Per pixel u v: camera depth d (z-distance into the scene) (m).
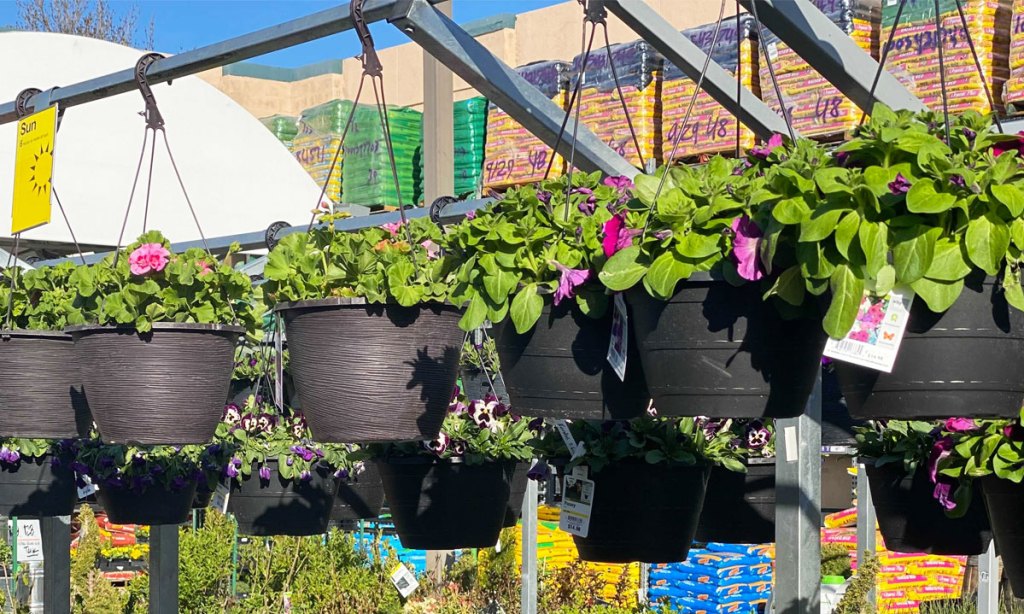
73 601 7.20
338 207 5.69
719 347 2.01
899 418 1.88
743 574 7.53
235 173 7.52
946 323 1.82
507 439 3.42
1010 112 4.17
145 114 3.19
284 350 4.41
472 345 4.81
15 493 4.25
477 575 7.55
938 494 2.97
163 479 4.08
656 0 7.87
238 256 6.80
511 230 2.28
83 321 3.02
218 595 7.78
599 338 2.28
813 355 2.04
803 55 2.69
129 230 7.00
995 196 1.70
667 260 1.99
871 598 5.61
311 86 10.88
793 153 2.00
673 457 3.05
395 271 2.61
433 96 5.96
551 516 8.39
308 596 7.59
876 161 1.81
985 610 5.25
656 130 5.49
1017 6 4.16
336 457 4.07
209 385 2.97
